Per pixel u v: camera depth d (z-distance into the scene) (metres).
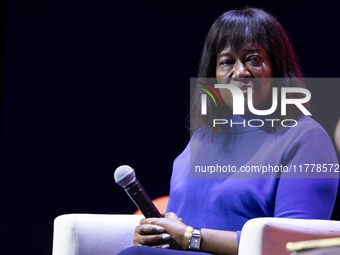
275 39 3.23
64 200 7.26
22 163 7.32
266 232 2.14
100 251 3.11
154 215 2.71
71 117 7.39
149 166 7.25
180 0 7.25
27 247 7.15
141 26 7.36
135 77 7.36
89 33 7.42
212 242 2.50
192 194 3.09
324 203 2.66
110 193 7.25
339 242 1.43
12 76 7.41
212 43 3.38
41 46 7.44
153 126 7.29
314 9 6.50
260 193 2.81
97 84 7.41
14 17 7.44
